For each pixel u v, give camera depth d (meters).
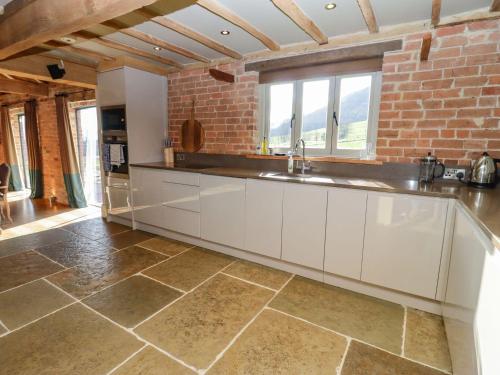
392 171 2.50
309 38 2.74
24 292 2.15
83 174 5.15
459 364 1.33
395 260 2.01
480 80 2.11
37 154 5.39
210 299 2.10
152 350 1.58
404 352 1.60
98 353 1.55
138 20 2.36
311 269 2.42
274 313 1.94
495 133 2.11
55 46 2.91
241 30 2.58
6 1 2.08
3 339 1.64
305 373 1.45
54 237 3.38
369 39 2.50
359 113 2.78
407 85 2.37
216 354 1.56
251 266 2.66
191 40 2.83
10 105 5.93
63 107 4.60
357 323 1.85
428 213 1.86
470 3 1.99
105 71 3.59
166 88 3.92
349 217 2.14
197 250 3.04
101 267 2.60
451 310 1.60
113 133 3.70
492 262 0.98
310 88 3.02
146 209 3.54
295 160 2.98
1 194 4.34
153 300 2.07
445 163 2.29
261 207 2.58
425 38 1.93
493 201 1.56
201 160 3.70
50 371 1.42
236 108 3.35
